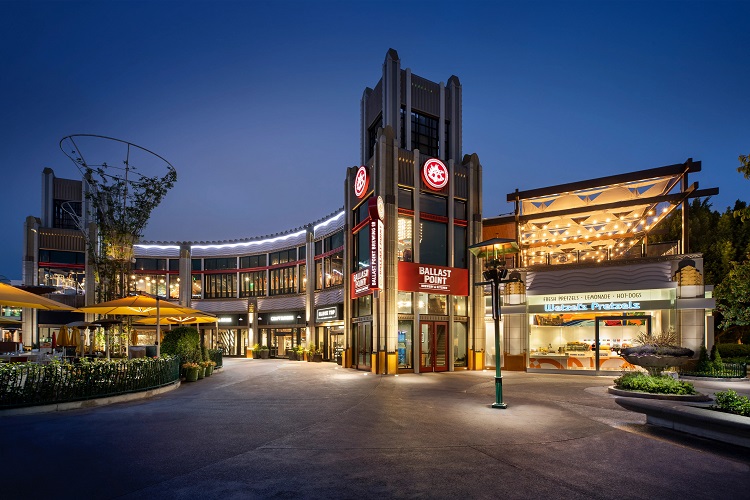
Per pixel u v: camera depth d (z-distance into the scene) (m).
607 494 6.36
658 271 22.48
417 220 25.17
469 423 10.98
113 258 22.47
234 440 9.19
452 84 28.64
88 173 21.97
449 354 25.44
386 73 26.34
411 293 24.77
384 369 23.31
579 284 24.11
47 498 6.07
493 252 14.05
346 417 11.72
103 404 13.82
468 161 28.02
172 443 8.91
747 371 23.14
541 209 27.78
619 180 24.45
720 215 35.56
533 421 11.24
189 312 19.80
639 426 10.66
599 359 23.20
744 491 6.48
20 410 12.02
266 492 6.31
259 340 41.97
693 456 8.18
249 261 43.38
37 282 39.81
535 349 25.14
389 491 6.38
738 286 10.72
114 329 24.67
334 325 33.31
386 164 24.53
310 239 37.84
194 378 20.31
